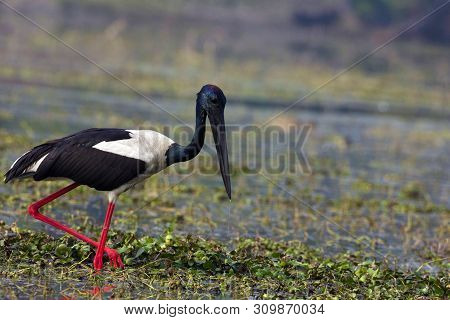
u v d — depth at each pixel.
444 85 37.28
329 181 16.73
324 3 47.62
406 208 14.41
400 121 27.55
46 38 34.97
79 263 8.86
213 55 37.22
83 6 40.81
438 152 22.25
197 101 9.62
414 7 47.91
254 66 36.06
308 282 8.90
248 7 46.12
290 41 43.00
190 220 12.14
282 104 27.66
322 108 28.44
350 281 8.86
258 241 10.62
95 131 9.16
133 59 33.75
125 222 11.53
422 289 8.83
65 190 9.17
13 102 22.70
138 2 43.50
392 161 20.14
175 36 39.84
